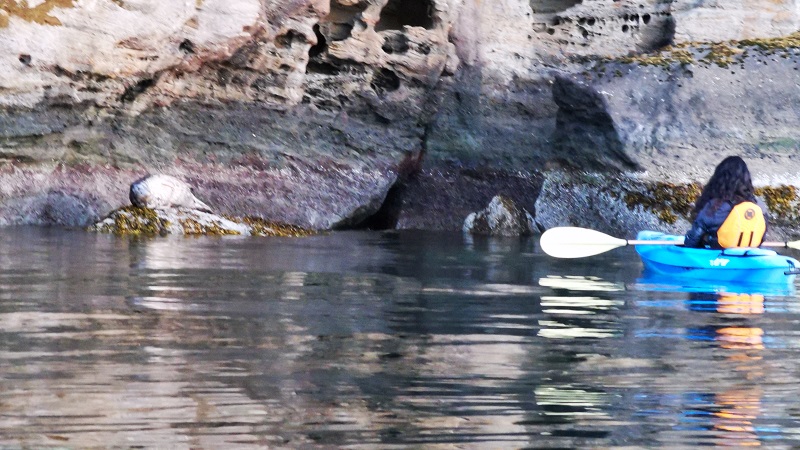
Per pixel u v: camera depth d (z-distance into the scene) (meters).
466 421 14.24
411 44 48.47
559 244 31.91
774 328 21.25
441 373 16.70
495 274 29.73
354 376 16.33
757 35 53.97
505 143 50.75
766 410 15.01
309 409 14.52
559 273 30.22
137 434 13.22
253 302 22.92
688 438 13.78
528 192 49.53
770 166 48.44
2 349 17.27
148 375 15.88
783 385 16.36
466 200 49.81
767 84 50.28
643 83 50.06
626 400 15.40
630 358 18.11
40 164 41.25
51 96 40.19
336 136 48.19
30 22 39.16
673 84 50.00
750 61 50.81
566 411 14.80
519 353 18.36
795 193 47.53
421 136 50.41
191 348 17.81
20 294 22.88
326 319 21.09
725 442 13.66
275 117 46.44
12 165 40.50
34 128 40.22
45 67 39.53
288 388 15.50
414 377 16.39
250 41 44.09
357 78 48.09
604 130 49.59
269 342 18.56
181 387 15.30
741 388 16.16
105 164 42.88
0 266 27.52
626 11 53.81
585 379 16.56
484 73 50.72
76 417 13.75
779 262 29.06
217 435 13.29
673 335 20.31
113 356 17.00
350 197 47.28
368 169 48.38
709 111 49.69
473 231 46.56
